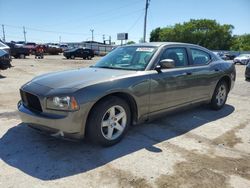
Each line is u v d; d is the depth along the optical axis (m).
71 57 31.00
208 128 4.95
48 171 3.23
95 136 3.72
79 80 3.76
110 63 4.81
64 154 3.68
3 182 2.97
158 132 4.65
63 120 3.42
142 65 4.43
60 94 3.45
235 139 4.46
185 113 5.89
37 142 4.04
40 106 3.62
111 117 3.88
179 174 3.26
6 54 11.10
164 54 4.68
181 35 85.88
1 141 4.05
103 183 3.02
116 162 3.50
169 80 4.56
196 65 5.35
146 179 3.12
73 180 3.06
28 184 2.95
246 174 3.32
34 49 34.34
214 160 3.66
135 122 4.27
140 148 3.96
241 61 31.27
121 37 44.31
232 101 7.45
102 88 3.65
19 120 5.05
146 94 4.21
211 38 84.50
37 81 4.01
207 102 5.87
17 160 3.48
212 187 3.01
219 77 5.91
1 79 10.45
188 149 3.99
